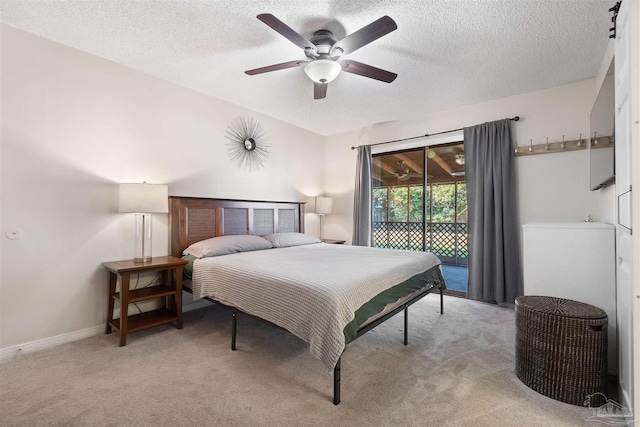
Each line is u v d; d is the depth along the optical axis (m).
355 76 2.86
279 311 1.84
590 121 2.77
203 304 3.31
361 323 1.72
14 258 2.15
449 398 1.63
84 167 2.49
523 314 1.79
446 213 4.88
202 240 3.27
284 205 4.27
